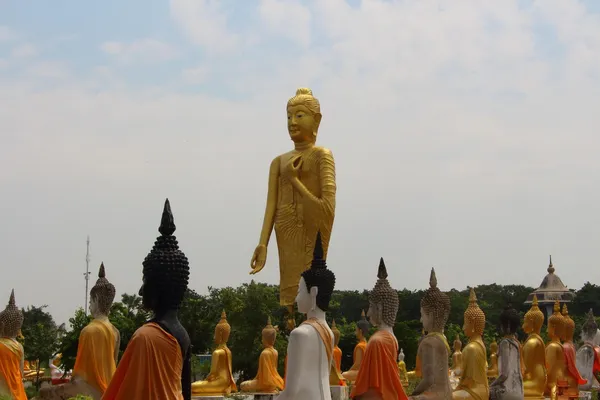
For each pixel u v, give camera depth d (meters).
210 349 34.28
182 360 8.85
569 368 23.44
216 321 34.25
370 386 13.09
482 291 61.03
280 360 32.31
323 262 12.05
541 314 21.20
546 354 22.97
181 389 8.90
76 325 32.25
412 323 41.41
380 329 13.61
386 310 13.58
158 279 8.84
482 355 17.19
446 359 15.20
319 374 11.55
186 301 34.16
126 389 8.43
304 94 27.19
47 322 48.09
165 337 8.62
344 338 38.69
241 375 34.31
